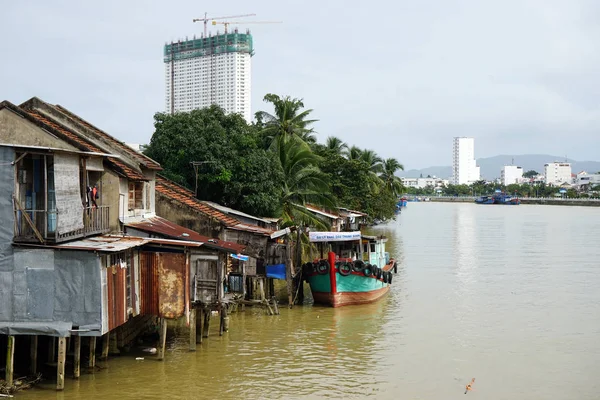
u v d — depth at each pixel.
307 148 47.72
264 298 32.50
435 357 24.81
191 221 31.17
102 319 18.72
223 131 40.31
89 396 19.25
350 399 19.95
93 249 18.38
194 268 24.69
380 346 26.31
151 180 28.64
